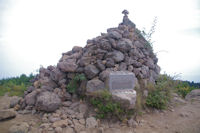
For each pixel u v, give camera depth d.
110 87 5.31
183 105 6.61
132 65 6.59
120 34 7.02
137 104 5.26
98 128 4.34
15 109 5.51
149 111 5.62
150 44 7.95
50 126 4.30
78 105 5.38
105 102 4.97
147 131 4.37
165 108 5.93
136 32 8.05
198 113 5.67
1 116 4.64
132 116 4.97
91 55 6.34
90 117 4.70
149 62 7.23
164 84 6.83
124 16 8.47
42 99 5.00
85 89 5.68
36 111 5.28
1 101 6.70
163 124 4.82
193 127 4.61
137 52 6.84
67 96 5.77
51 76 6.36
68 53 7.66
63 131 4.13
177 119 5.18
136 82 6.03
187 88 8.82
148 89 6.27
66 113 4.98
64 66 6.06
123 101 4.84
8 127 4.27
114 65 6.14
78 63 6.32
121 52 6.50
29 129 4.19
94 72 5.74
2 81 10.29
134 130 4.39
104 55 6.30
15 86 8.61
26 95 5.96
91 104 5.29
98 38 7.02
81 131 4.18
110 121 4.74
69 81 6.20
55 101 5.09
